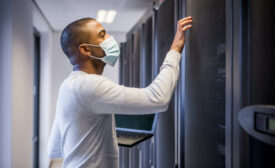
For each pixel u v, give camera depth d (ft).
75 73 3.43
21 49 7.95
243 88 2.70
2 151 6.91
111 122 3.52
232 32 2.91
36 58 13.79
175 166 4.85
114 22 14.20
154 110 3.10
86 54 3.43
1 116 6.93
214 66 3.43
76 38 3.40
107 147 3.46
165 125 5.71
